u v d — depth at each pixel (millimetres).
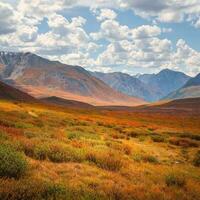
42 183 9242
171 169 19078
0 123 27703
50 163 13867
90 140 24641
